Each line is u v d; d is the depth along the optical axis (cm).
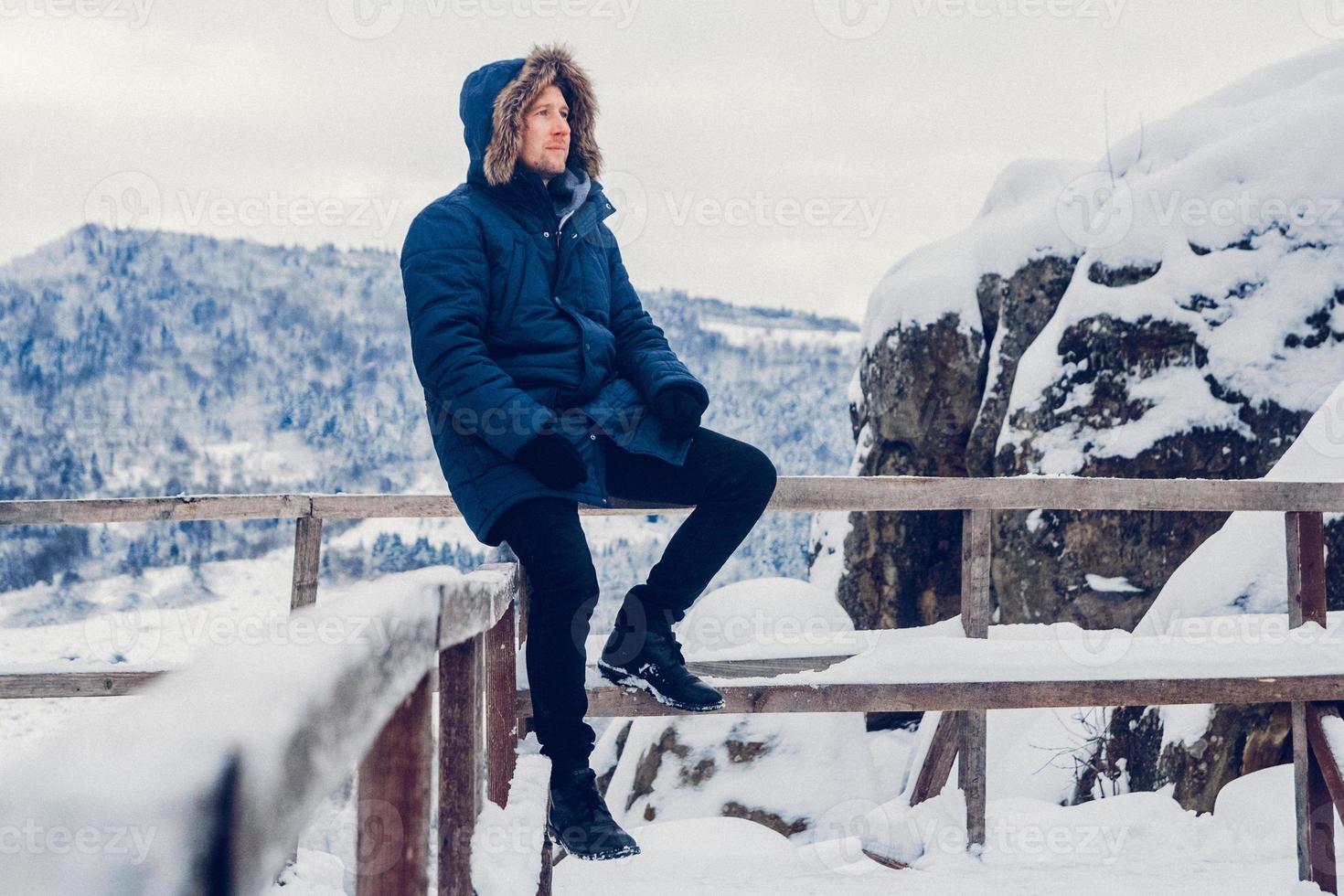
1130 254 814
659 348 271
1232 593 529
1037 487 378
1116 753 577
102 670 372
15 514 404
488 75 267
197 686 34
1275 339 745
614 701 268
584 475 228
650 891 311
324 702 40
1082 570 764
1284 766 413
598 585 231
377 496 425
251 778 27
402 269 245
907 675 297
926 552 897
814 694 291
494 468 232
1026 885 313
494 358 249
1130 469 761
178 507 414
